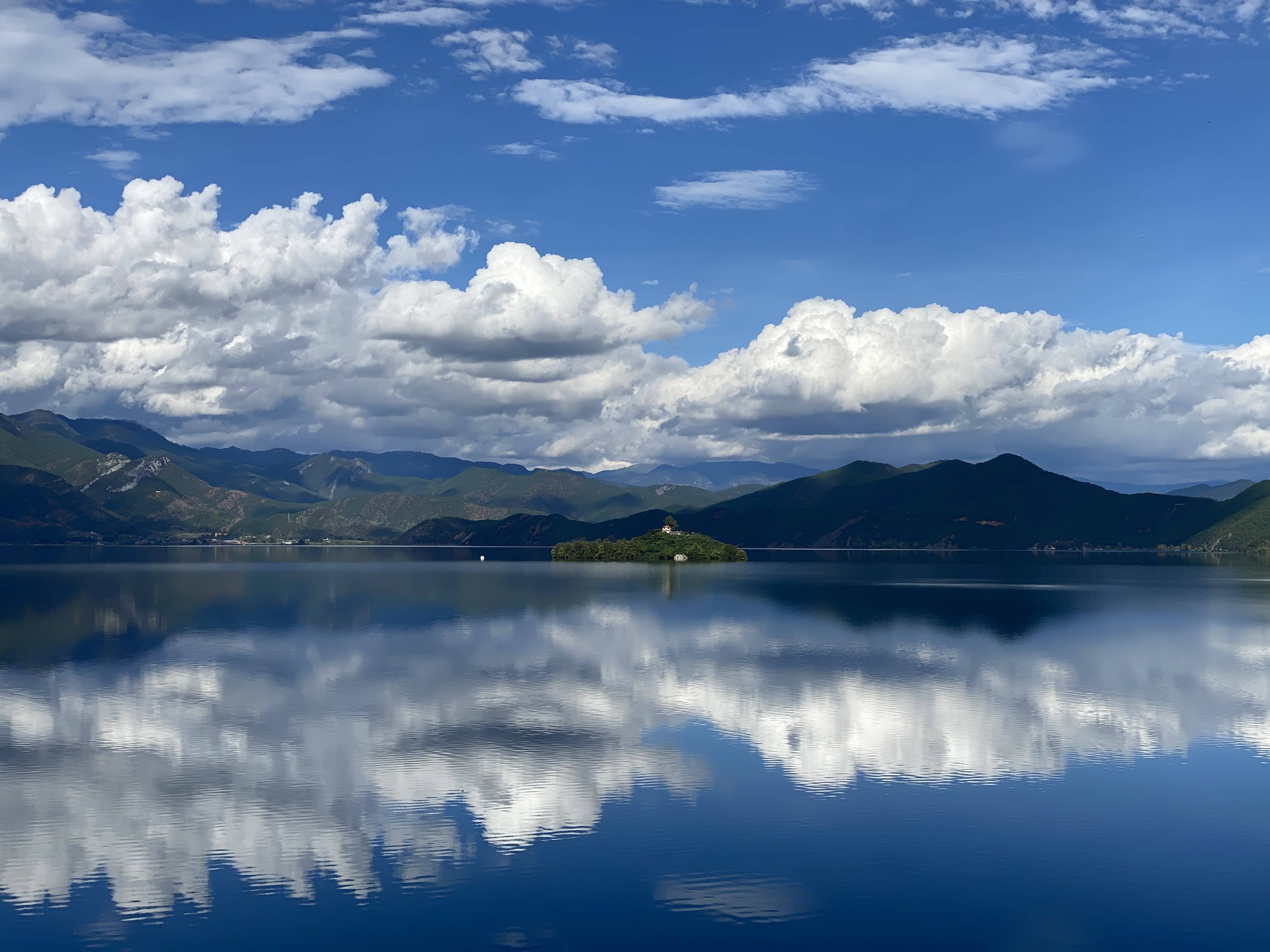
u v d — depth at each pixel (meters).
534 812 43.28
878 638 105.12
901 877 36.22
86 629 111.69
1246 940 31.53
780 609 141.88
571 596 170.38
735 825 41.56
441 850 38.84
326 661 85.94
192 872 36.75
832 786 47.03
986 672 80.94
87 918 33.09
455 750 53.88
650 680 76.12
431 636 105.69
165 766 50.81
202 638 103.00
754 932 32.06
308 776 48.78
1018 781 48.06
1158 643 101.62
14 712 63.50
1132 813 43.16
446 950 30.75
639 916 33.16
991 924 32.62
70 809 43.84
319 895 34.75
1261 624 122.94
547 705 66.31
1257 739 56.59
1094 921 32.81
